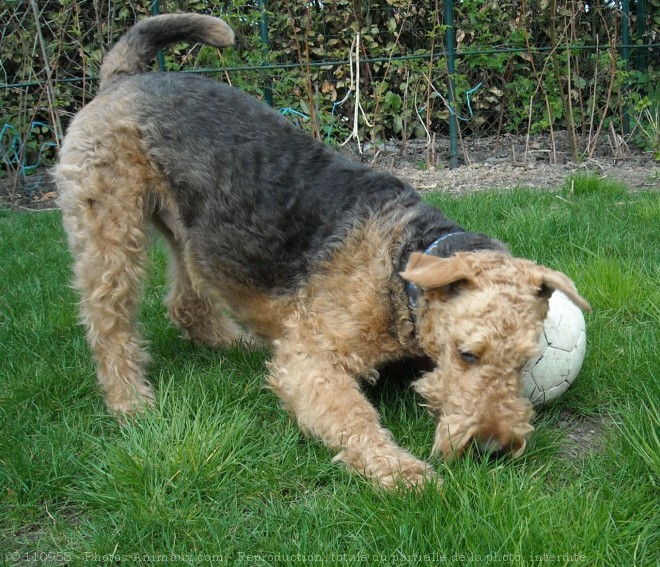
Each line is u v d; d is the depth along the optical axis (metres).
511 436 1.77
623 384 2.00
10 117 4.08
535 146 4.53
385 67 4.44
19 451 1.88
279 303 2.00
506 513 1.70
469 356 1.80
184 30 2.27
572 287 1.81
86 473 1.86
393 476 1.80
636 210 2.79
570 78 4.18
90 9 4.15
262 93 4.15
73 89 4.28
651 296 2.24
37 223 3.29
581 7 4.15
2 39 3.97
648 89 4.29
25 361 2.15
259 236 2.01
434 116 4.54
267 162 2.03
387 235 1.96
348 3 4.35
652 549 1.68
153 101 2.10
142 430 1.92
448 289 1.84
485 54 4.15
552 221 2.63
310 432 1.91
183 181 2.06
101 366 2.07
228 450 1.87
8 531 1.77
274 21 4.26
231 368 2.14
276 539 1.71
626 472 1.79
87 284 2.08
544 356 1.93
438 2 4.30
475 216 2.80
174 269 2.27
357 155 4.43
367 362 1.95
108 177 2.07
